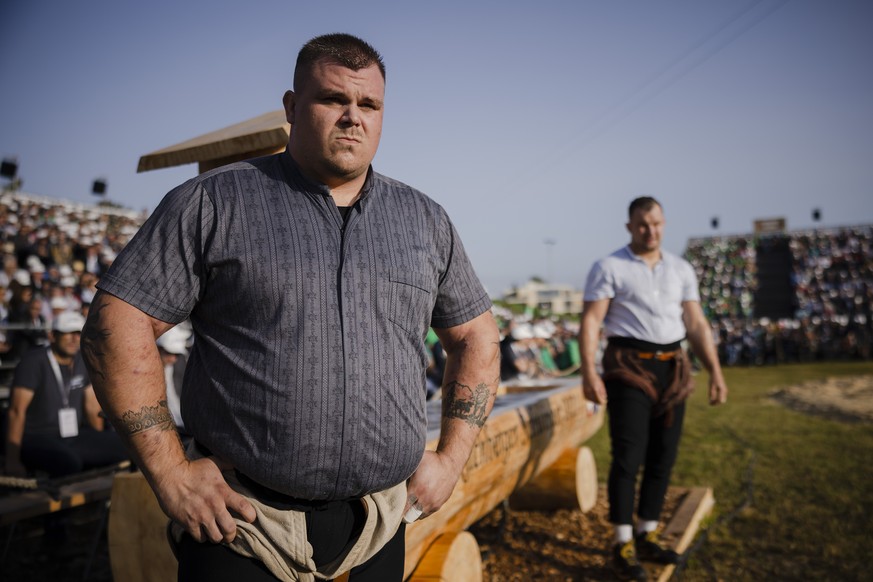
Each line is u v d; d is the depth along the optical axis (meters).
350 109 1.45
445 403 1.75
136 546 2.14
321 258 1.42
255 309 1.39
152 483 1.37
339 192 1.53
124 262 1.39
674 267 3.76
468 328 1.76
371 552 1.53
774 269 38.50
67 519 4.14
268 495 1.43
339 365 1.39
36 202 20.89
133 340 1.37
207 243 1.41
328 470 1.40
